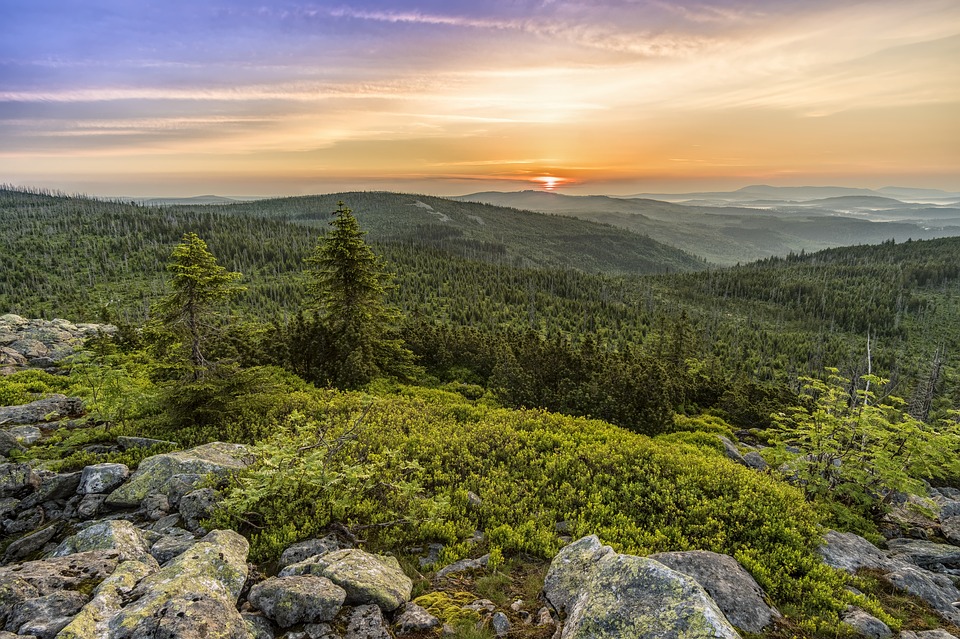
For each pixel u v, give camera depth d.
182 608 5.72
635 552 9.64
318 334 26.97
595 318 133.12
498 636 6.83
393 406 18.72
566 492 12.30
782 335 153.00
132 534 8.37
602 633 6.11
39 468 11.63
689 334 71.88
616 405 23.88
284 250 196.75
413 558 9.13
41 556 8.70
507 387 26.12
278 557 8.52
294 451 10.65
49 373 24.59
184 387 14.60
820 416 16.00
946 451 14.84
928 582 9.51
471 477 12.74
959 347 149.12
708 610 6.00
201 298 15.30
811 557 9.84
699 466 13.74
